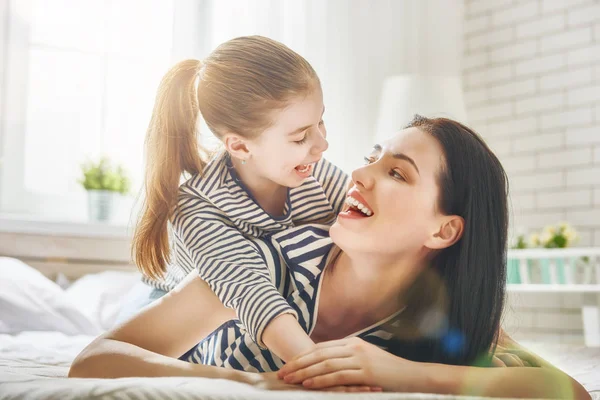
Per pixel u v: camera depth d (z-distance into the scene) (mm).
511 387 1011
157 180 1273
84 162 3424
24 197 3330
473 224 1167
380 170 1153
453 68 3820
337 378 936
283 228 1295
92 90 3469
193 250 1196
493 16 3971
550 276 3107
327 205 1353
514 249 3229
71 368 1086
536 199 3746
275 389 919
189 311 1146
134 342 1128
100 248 3074
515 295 3150
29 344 1880
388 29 3541
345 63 3402
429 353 1210
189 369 1002
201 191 1250
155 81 3545
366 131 3412
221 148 1378
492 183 1188
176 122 1284
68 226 3031
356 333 1216
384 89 3428
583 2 3576
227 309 1155
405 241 1149
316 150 1254
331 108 3369
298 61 1254
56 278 3004
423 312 1215
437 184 1146
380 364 973
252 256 1162
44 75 3396
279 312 1028
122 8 3512
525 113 3816
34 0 3381
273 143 1228
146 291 1894
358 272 1170
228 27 3125
